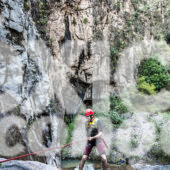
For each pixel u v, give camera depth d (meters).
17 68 4.64
